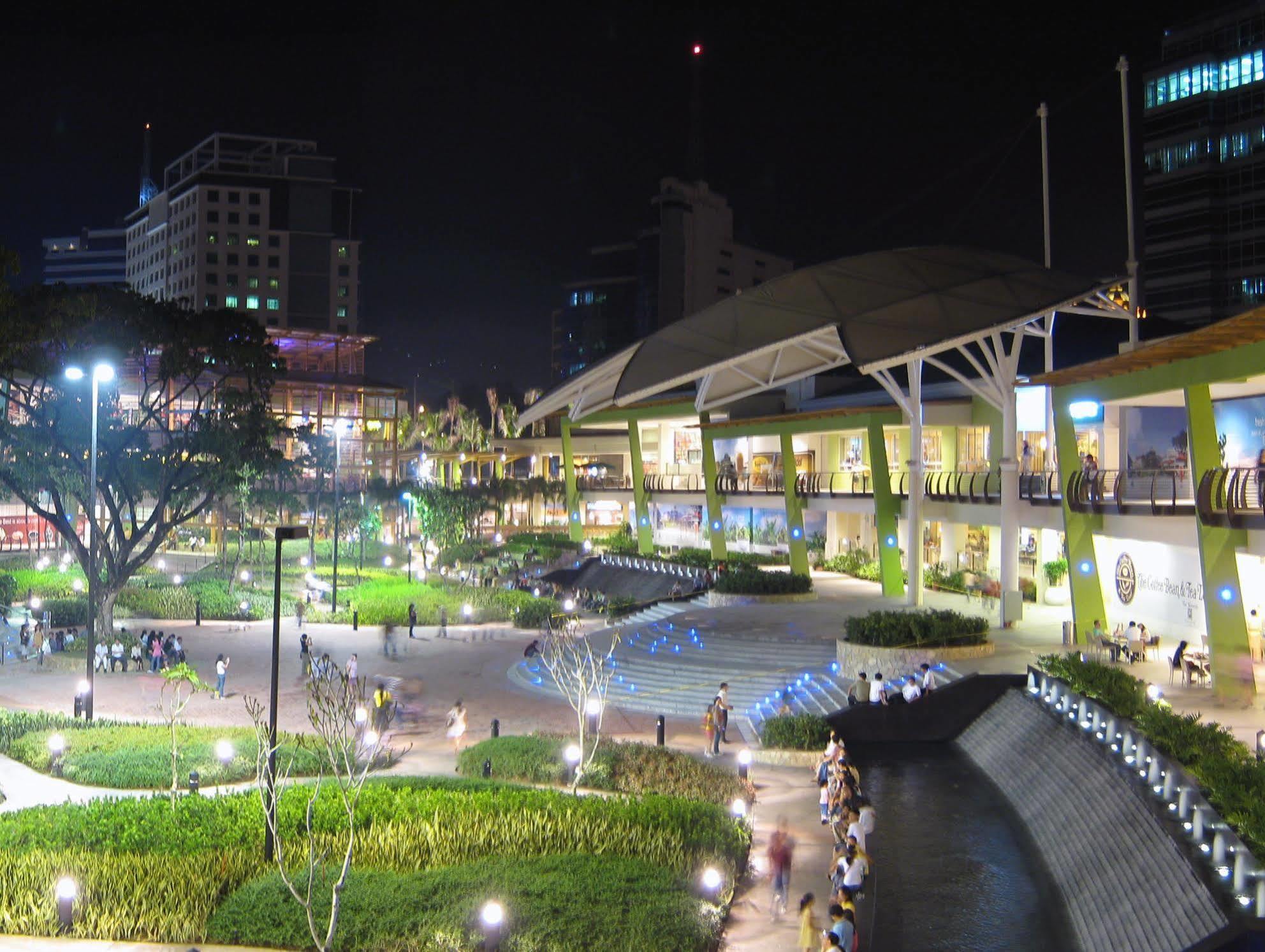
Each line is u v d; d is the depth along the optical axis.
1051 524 35.47
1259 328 22.23
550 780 23.06
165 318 40.50
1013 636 35.25
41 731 26.73
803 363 42.94
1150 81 106.62
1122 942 14.80
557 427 110.19
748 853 19.09
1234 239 101.50
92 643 29.28
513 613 51.91
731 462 66.62
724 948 15.34
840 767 21.33
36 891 15.82
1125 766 19.06
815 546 61.75
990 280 38.41
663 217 150.62
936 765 25.81
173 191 151.00
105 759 23.77
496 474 100.62
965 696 27.97
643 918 15.08
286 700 32.94
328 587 57.66
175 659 38.06
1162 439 36.31
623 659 36.91
